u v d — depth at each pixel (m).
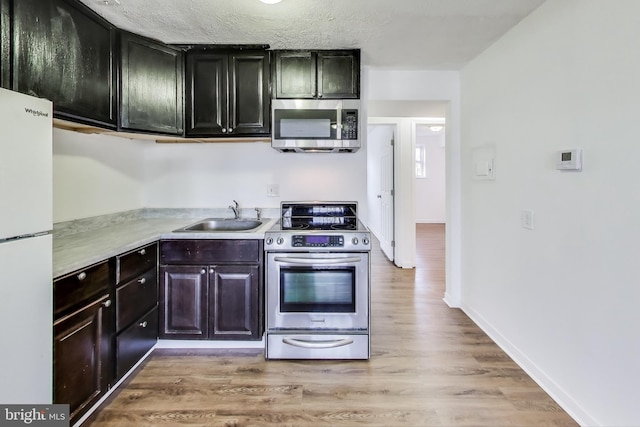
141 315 2.17
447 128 3.35
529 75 2.14
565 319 1.85
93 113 2.05
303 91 2.63
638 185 1.42
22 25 1.58
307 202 2.97
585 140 1.69
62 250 1.81
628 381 1.47
